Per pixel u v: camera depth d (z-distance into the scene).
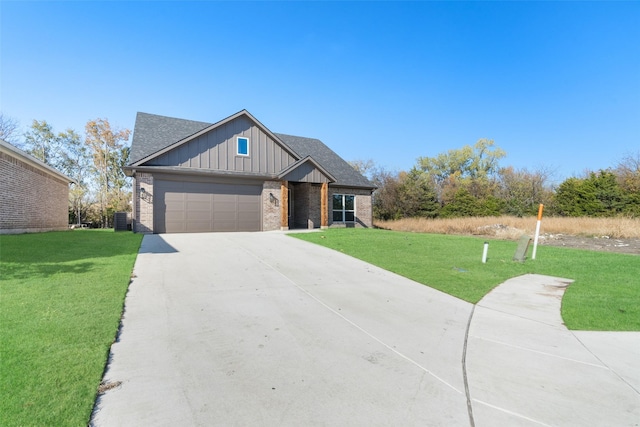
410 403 2.88
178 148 15.48
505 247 13.00
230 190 16.77
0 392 2.68
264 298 5.86
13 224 13.33
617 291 6.94
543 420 2.69
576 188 27.64
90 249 9.47
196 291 6.08
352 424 2.56
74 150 37.44
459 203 33.84
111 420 2.49
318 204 20.03
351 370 3.46
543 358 3.89
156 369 3.32
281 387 3.07
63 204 19.86
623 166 31.47
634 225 17.39
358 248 11.59
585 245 14.55
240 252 10.04
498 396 3.04
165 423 2.49
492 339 4.45
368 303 5.88
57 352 3.42
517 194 37.16
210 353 3.72
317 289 6.61
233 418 2.58
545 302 6.19
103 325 4.21
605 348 4.20
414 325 4.90
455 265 9.38
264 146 17.75
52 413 2.47
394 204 34.75
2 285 5.65
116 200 36.31
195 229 15.89
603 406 2.92
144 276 6.91
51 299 5.04
